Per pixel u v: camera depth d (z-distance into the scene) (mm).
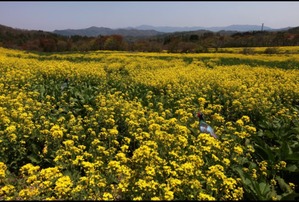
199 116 10102
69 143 7625
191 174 6215
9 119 9695
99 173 6676
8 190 5805
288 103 14836
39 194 6016
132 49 79812
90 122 10203
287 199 5949
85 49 81938
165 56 43375
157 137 8047
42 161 8125
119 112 11484
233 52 61531
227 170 7516
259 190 6316
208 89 16750
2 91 14117
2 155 7859
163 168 6594
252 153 8625
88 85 17969
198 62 33031
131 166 7164
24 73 18219
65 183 5742
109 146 8695
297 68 28984
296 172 7641
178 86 16875
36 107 11281
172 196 5520
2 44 86812
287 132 9828
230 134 9688
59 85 16172
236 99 14055
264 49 61750
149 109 12742
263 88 16875
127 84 18297
